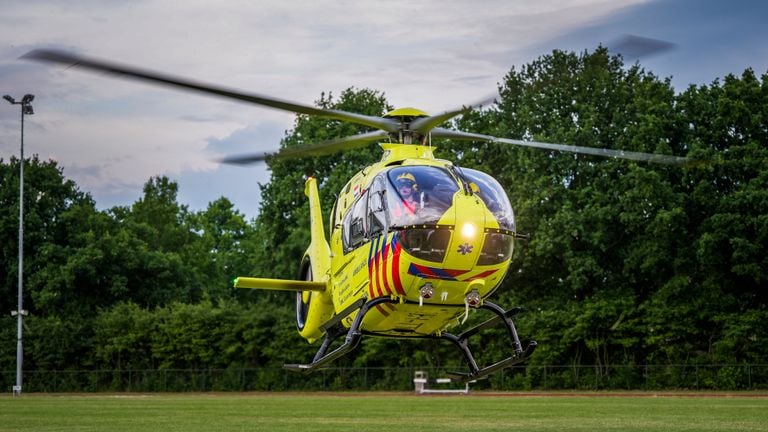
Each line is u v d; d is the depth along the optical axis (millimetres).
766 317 52094
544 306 59562
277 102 15164
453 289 15656
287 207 73062
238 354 65688
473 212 15453
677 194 55719
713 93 58406
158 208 119562
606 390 54031
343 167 68688
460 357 58469
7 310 81500
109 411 32000
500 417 25703
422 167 16203
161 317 68938
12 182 83062
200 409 33375
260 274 74375
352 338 15969
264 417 26953
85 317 78562
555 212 60188
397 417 26188
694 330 53312
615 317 55188
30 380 68312
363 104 73062
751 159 54031
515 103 63719
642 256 56438
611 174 59781
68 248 81625
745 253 52125
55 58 11695
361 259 16609
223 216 124688
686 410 29141
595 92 61125
